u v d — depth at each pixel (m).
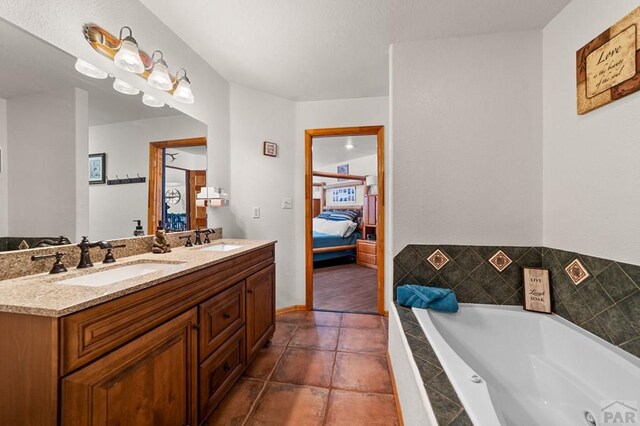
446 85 1.85
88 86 1.36
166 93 1.83
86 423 0.78
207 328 1.32
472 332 1.65
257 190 2.71
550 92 1.67
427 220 1.89
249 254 1.81
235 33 1.85
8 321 0.77
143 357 0.97
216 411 1.46
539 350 1.57
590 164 1.40
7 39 1.06
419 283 1.90
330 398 1.56
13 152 1.12
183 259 1.43
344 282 3.98
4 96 1.08
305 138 2.91
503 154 1.79
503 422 1.04
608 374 1.20
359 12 1.62
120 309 0.89
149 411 0.99
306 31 1.81
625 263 1.23
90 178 1.39
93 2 1.33
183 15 1.68
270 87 2.64
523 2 1.52
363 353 2.04
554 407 1.37
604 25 1.30
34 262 1.13
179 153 1.97
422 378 1.01
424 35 1.83
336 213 5.95
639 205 1.16
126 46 1.34
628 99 1.20
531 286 1.71
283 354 2.03
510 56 1.78
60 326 0.73
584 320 1.43
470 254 1.84
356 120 2.85
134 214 1.64
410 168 1.90
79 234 1.35
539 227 1.76
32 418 0.76
